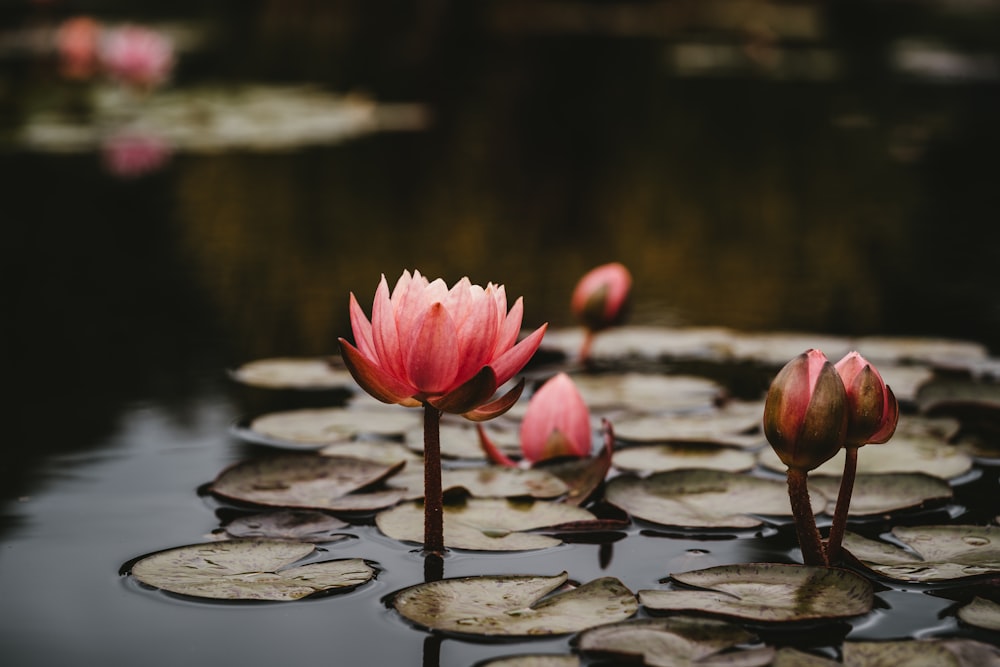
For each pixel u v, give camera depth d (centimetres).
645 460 203
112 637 135
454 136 772
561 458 194
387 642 133
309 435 217
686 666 119
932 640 126
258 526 171
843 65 1234
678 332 303
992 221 490
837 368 147
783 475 193
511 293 355
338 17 1512
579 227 479
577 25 1753
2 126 805
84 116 841
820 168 636
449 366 144
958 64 1221
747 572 143
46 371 269
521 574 150
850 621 136
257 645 133
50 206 512
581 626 131
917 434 212
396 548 162
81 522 173
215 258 409
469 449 210
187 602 145
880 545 159
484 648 130
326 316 325
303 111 849
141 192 551
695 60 1278
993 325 312
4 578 153
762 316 327
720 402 240
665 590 142
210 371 268
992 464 200
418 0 1455
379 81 1059
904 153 681
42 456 207
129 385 256
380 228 471
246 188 570
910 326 312
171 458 205
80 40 917
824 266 402
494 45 1390
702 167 643
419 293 147
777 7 1977
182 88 956
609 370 272
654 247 438
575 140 755
